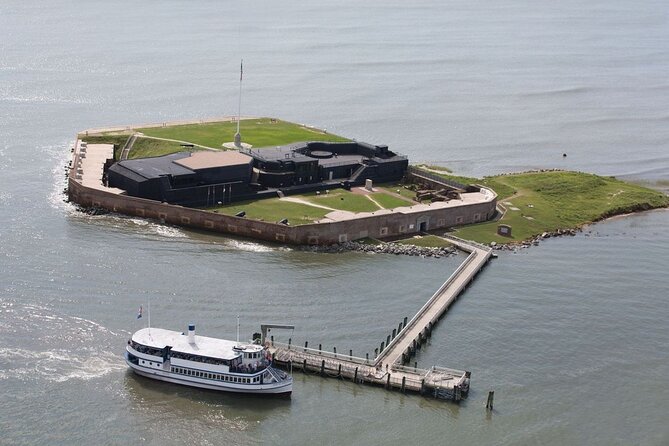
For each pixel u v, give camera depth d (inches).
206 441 7691.9
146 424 7859.3
